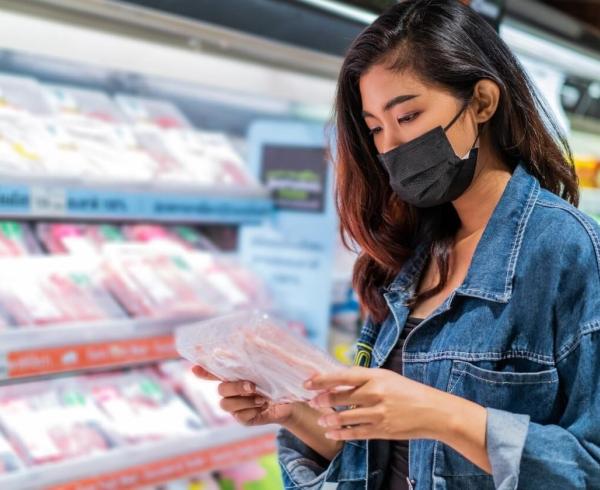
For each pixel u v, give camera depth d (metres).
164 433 2.10
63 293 2.10
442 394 1.07
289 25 1.95
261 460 2.43
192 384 2.32
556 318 1.13
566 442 1.06
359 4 1.90
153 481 1.99
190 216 2.39
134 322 2.11
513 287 1.16
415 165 1.22
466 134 1.21
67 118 2.33
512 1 2.31
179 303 2.26
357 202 1.43
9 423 1.93
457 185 1.24
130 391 2.22
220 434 2.17
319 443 1.44
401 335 1.34
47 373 1.91
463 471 1.18
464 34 1.19
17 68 2.33
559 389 1.13
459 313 1.22
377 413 1.04
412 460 1.25
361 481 1.36
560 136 1.34
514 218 1.20
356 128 1.37
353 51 1.25
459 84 1.18
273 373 1.10
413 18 1.20
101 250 2.37
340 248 2.68
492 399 1.15
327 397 1.06
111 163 2.26
